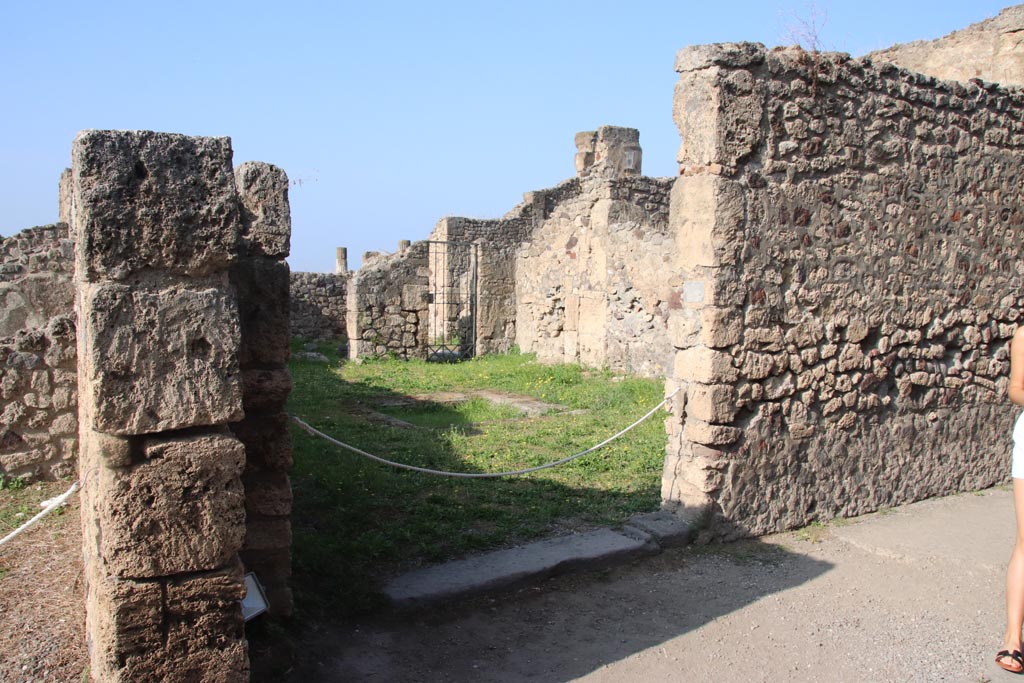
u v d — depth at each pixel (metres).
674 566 5.30
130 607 2.84
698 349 5.57
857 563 5.44
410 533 5.64
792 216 5.73
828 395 6.07
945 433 6.96
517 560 5.07
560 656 4.12
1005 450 7.50
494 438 9.17
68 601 4.38
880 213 6.23
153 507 2.83
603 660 4.09
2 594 4.46
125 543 2.81
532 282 18.75
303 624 4.19
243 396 3.85
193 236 2.86
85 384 3.18
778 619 4.60
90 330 2.73
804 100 5.71
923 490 6.83
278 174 3.87
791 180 5.70
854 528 6.05
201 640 2.97
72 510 6.12
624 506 6.38
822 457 6.12
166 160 2.84
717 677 3.96
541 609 4.66
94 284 2.76
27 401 6.93
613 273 15.09
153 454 2.83
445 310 20.34
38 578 4.70
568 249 16.80
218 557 2.95
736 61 5.38
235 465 2.96
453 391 13.99
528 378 14.93
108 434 2.79
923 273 6.59
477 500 6.54
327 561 4.89
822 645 4.32
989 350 7.27
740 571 5.25
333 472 7.16
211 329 2.90
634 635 4.38
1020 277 7.40
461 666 3.99
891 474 6.58
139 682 2.88
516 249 20.02
